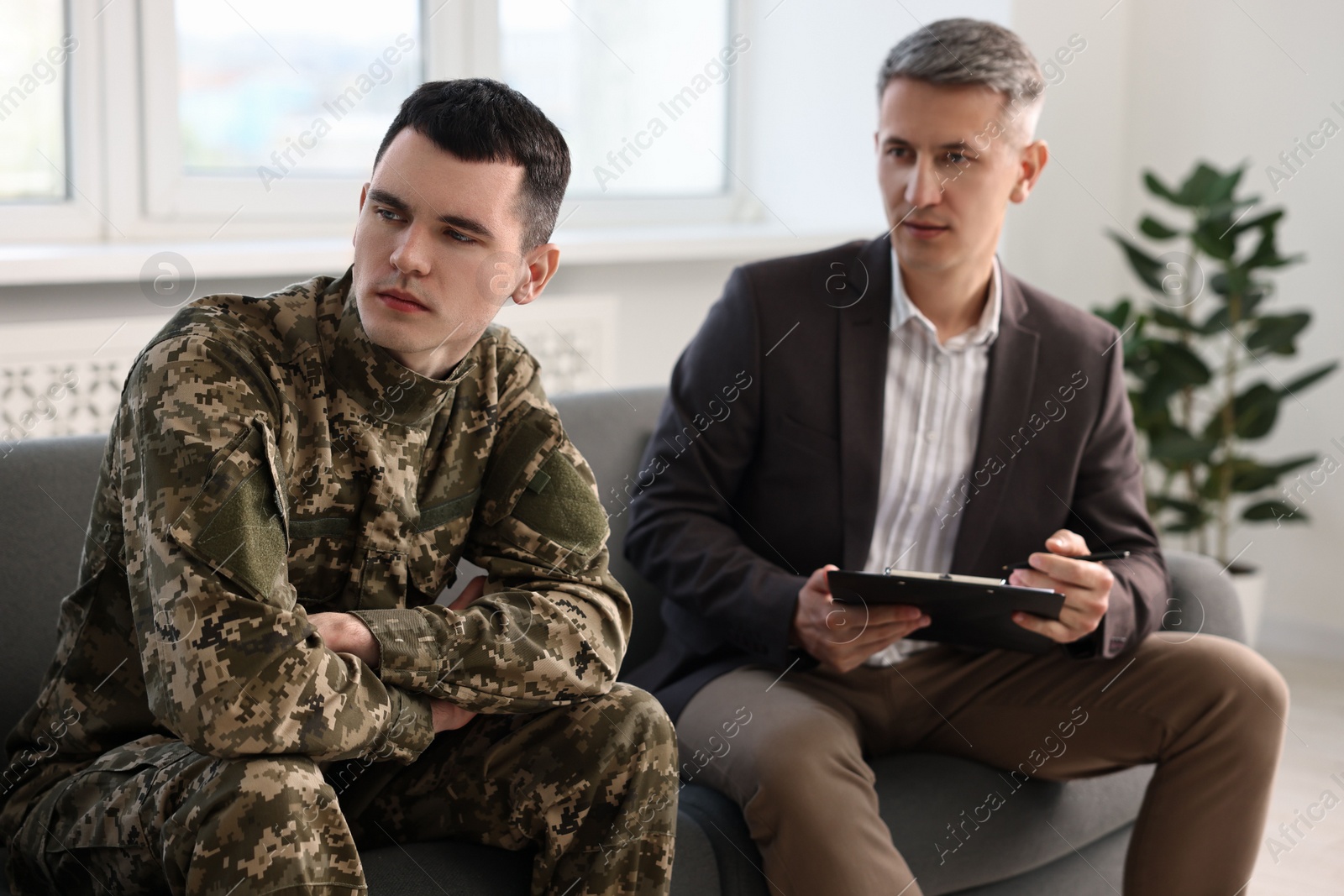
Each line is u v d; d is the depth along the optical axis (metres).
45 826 1.14
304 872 1.00
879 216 3.04
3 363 1.95
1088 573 1.53
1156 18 3.42
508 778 1.21
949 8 2.97
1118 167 3.50
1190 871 1.56
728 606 1.56
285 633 1.04
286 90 2.47
